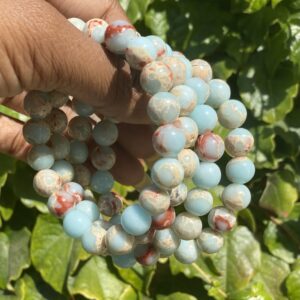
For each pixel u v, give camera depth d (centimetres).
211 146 10
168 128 9
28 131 10
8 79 10
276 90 21
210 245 10
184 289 21
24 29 10
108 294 21
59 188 11
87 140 12
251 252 21
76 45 10
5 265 21
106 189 11
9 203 21
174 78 10
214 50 21
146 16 21
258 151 21
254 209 22
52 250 20
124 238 10
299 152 22
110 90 11
